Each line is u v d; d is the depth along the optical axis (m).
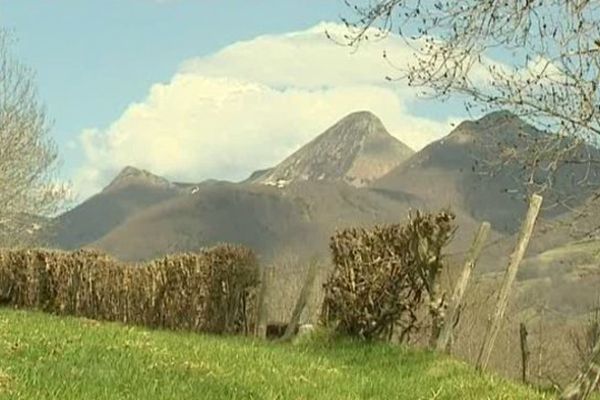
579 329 34.06
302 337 23.25
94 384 12.52
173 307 29.92
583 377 14.91
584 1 16.34
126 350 16.67
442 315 20.92
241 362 17.20
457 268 23.06
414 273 22.03
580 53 16.73
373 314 22.42
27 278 34.03
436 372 18.64
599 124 17.38
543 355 36.00
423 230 21.34
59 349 15.94
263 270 27.47
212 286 29.25
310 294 24.97
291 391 14.58
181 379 14.10
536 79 17.44
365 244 22.86
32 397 10.91
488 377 17.78
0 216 66.75
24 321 23.14
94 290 31.94
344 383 16.39
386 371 19.05
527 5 16.55
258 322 27.31
